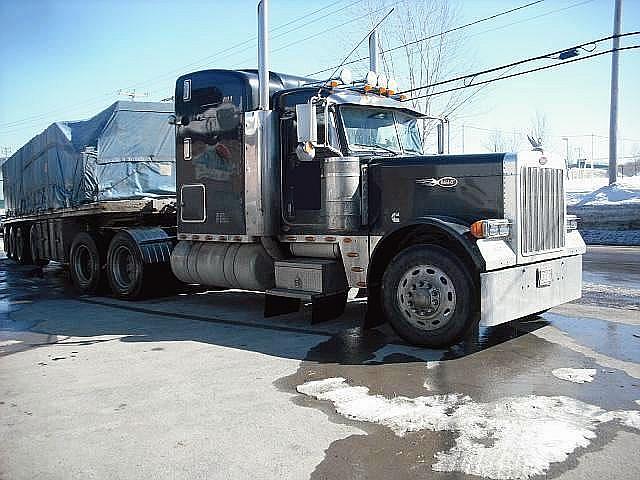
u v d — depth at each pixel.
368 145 7.90
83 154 11.70
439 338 6.44
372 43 15.87
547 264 6.90
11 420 4.76
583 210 24.47
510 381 5.39
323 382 5.50
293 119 8.10
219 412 4.79
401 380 5.51
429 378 5.54
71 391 5.44
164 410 4.88
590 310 8.64
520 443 4.04
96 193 11.68
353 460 3.88
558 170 7.17
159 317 9.02
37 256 16.16
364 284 7.54
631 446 3.96
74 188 12.38
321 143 7.54
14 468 3.90
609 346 6.56
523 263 6.60
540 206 6.82
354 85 8.37
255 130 8.27
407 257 6.63
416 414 4.62
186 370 6.02
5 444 4.29
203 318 8.82
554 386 5.22
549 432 4.20
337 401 4.98
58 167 13.45
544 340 6.87
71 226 13.05
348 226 7.54
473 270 6.37
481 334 7.20
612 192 27.09
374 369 5.88
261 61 8.26
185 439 4.28
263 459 3.92
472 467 3.72
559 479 3.54
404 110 8.51
